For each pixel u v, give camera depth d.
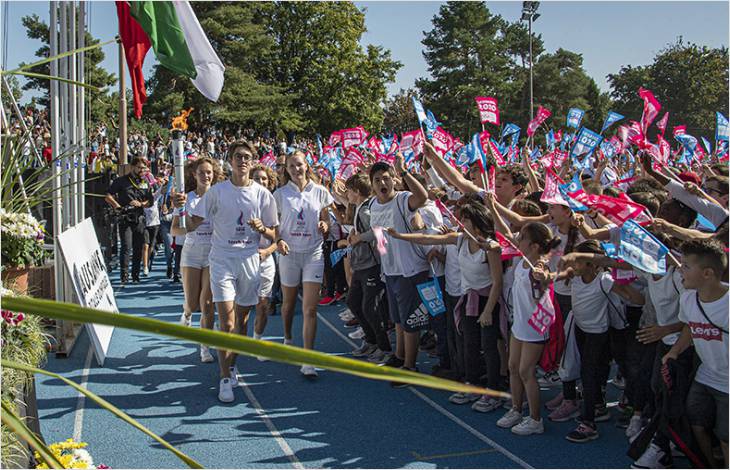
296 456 4.66
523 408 5.58
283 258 6.54
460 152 8.62
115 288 11.04
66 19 6.84
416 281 5.98
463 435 5.01
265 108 43.06
